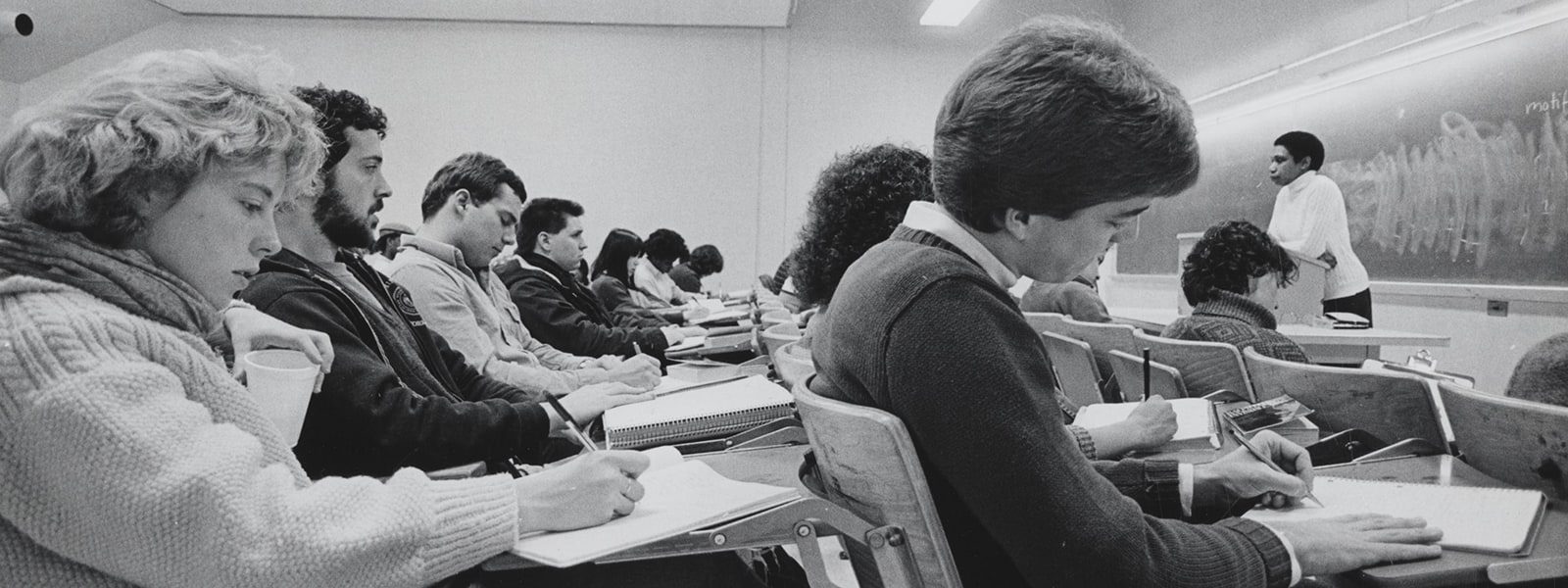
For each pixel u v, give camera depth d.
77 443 0.67
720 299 7.89
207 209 0.84
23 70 7.85
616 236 6.09
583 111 9.25
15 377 0.67
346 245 1.80
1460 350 5.05
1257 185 6.87
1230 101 7.12
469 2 8.53
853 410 0.76
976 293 0.80
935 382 0.76
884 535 0.77
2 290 0.71
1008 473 0.74
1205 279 2.20
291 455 0.88
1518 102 4.61
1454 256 5.06
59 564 0.72
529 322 3.55
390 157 9.04
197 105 0.83
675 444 1.41
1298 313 3.84
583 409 1.68
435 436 1.46
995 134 0.82
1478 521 0.84
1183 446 1.21
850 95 9.54
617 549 0.73
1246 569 0.76
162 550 0.68
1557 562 0.75
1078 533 0.74
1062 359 2.50
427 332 1.91
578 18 9.01
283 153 0.90
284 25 8.81
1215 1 7.56
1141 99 0.80
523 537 0.79
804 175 9.51
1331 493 0.98
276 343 1.08
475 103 9.12
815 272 1.44
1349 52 5.71
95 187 0.78
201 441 0.72
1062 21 0.87
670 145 9.36
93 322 0.73
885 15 9.53
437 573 0.75
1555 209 4.41
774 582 1.10
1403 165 5.45
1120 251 9.12
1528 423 0.95
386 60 8.98
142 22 8.35
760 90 9.41
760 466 1.19
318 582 0.70
